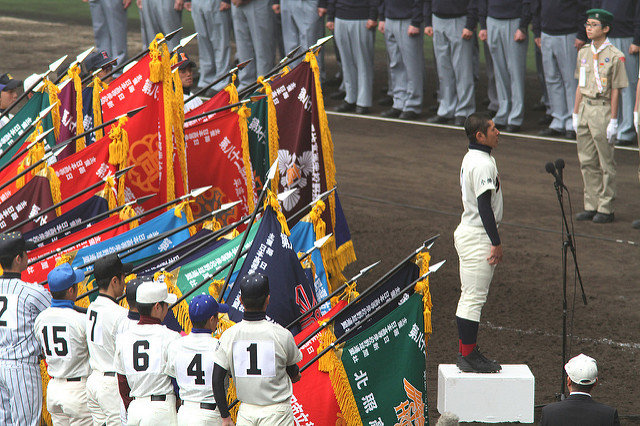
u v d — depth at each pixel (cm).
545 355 3312
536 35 6203
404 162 5906
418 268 2467
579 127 4750
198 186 3406
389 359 2367
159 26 7769
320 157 3328
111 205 2970
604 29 4553
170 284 2525
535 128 6581
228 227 2658
